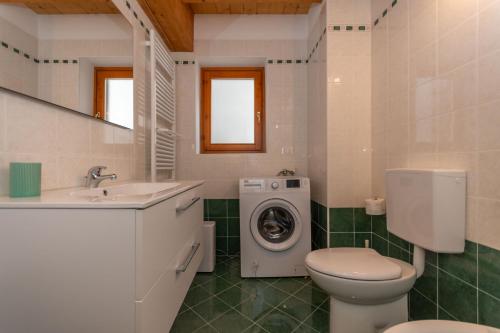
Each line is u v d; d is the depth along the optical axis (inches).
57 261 30.4
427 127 53.7
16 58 36.8
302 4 97.0
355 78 80.7
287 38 104.7
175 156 101.7
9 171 36.0
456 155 45.8
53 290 30.4
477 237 41.6
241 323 60.4
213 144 111.7
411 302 59.1
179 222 47.3
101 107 57.0
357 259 51.6
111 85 60.5
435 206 44.6
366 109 80.8
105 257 30.4
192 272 58.6
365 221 81.0
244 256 82.8
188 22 94.7
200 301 69.6
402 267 50.2
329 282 46.7
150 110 82.7
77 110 49.4
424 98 54.7
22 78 37.8
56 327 30.5
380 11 74.4
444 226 44.3
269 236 86.0
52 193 39.7
